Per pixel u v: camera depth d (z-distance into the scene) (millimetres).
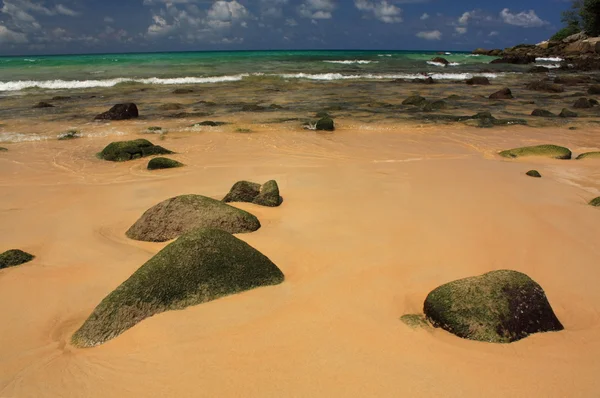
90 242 6617
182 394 3543
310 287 5156
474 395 3498
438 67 43781
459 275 5457
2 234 6910
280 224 7043
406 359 3916
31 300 5121
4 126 15211
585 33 67000
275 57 53938
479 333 4195
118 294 4664
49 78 29188
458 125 15688
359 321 4484
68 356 4133
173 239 6613
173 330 4352
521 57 50438
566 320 4582
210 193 8703
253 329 4352
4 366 4027
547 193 8430
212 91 24844
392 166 10391
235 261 5184
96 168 10664
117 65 37312
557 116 17609
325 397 3477
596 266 5676
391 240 6383
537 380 3660
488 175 9625
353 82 30234
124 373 3824
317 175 9664
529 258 5879
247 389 3568
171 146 12594
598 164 10641
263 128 14898
